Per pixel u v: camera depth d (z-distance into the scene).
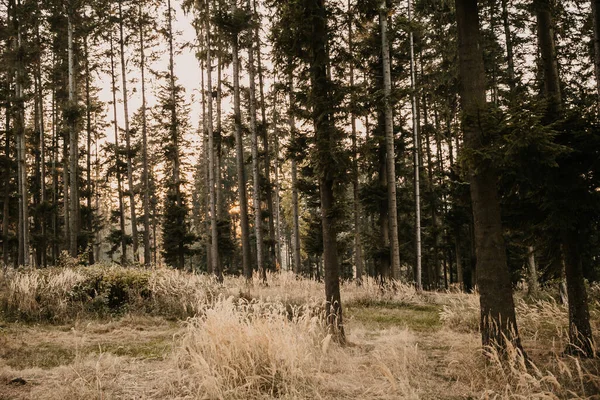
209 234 25.70
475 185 5.71
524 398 3.64
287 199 38.12
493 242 5.55
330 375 4.94
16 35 19.64
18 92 19.83
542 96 7.00
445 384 4.66
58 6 19.88
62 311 9.29
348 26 7.86
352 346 6.86
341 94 7.20
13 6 19.03
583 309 5.72
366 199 17.61
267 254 32.84
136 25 24.36
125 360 5.82
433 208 20.95
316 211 26.02
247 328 5.09
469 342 5.97
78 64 24.50
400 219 22.39
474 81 5.77
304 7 7.27
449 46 8.93
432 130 19.22
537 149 4.65
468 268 25.61
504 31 14.13
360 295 13.75
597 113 5.30
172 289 10.98
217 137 19.36
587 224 5.75
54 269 11.91
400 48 17.31
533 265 13.39
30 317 9.02
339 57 7.71
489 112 4.87
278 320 5.51
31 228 31.25
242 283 15.38
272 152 24.53
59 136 29.17
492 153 4.84
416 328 8.87
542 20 6.85
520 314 8.27
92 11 21.72
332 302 7.27
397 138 18.41
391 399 4.15
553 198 5.58
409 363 5.29
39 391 4.39
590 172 5.45
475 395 4.22
